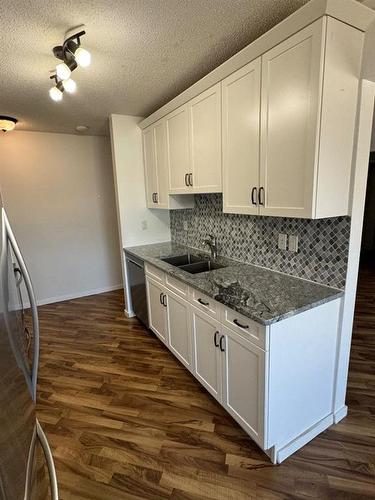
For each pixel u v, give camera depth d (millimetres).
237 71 1706
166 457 1621
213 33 1587
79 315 3650
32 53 1721
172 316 2396
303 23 1277
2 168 3574
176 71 2037
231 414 1759
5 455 600
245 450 1641
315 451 1610
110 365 2545
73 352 2773
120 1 1299
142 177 3301
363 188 1525
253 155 1684
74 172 4023
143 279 2918
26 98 2436
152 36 1595
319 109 1283
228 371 1717
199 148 2188
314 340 1567
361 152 1469
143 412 1967
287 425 1564
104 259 4457
